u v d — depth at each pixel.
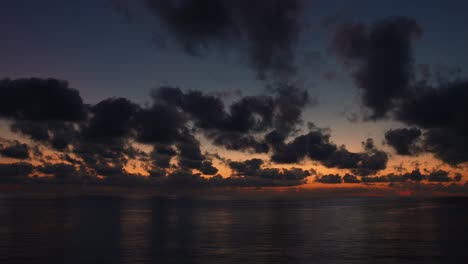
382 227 55.22
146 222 63.44
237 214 87.69
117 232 48.09
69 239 41.31
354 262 29.45
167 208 117.12
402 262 29.48
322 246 36.75
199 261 30.02
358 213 91.69
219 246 36.91
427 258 30.89
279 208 123.50
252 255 32.28
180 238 42.44
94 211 94.94
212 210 107.06
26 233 46.44
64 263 29.33
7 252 33.34
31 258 30.95
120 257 31.48
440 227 54.81
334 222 64.75
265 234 46.44
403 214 87.38
